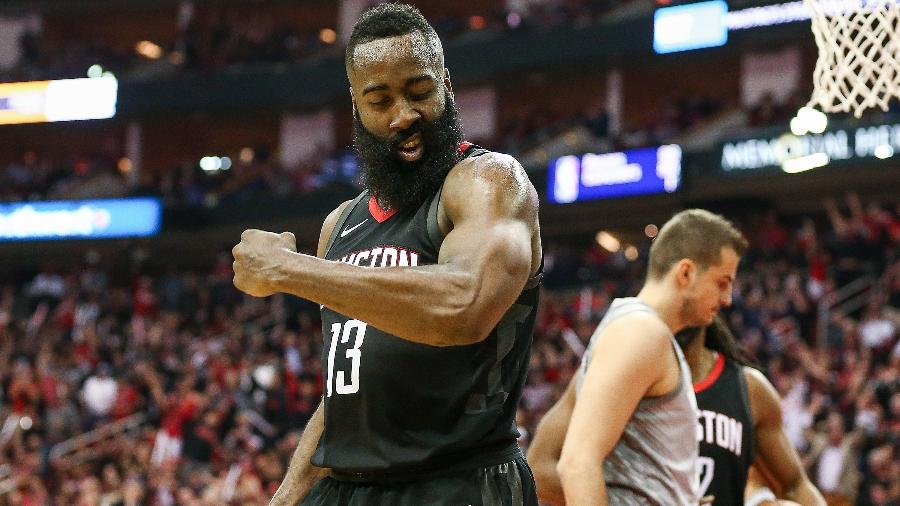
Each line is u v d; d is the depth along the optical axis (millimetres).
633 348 4035
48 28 40812
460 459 3057
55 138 39312
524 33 31953
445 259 2859
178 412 18797
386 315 2762
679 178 26281
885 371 15875
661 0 30203
